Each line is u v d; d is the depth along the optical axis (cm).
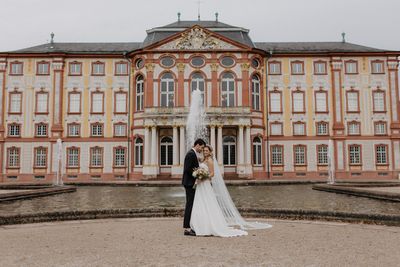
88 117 5019
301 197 2195
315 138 5000
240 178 4647
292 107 5031
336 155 4969
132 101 5006
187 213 1119
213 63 4859
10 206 1731
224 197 1239
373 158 4972
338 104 5031
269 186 3397
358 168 4966
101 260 812
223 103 4872
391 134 4997
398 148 4988
